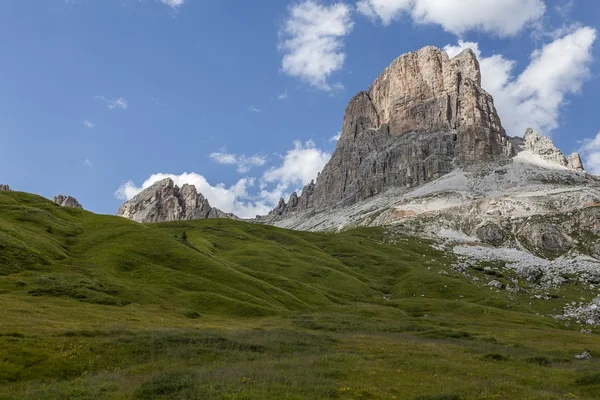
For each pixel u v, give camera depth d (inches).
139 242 4790.8
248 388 1149.7
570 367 1936.5
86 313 2583.7
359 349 2128.4
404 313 5036.9
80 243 4697.3
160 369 1523.1
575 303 6609.3
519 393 1293.1
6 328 1865.2
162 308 3250.5
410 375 1513.3
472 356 2050.9
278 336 2374.5
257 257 6904.5
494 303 6254.9
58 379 1441.9
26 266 3454.7
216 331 2482.8
